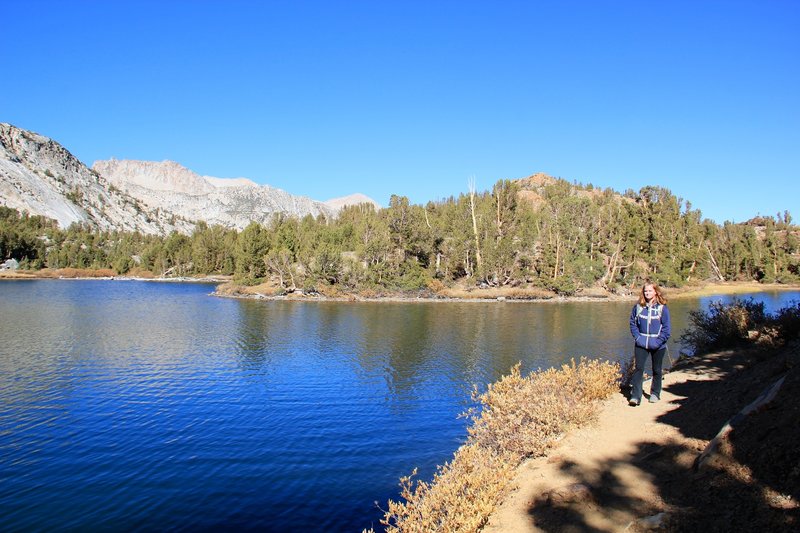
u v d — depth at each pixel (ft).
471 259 289.74
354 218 454.81
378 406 62.49
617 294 270.05
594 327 140.67
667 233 326.03
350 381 75.97
